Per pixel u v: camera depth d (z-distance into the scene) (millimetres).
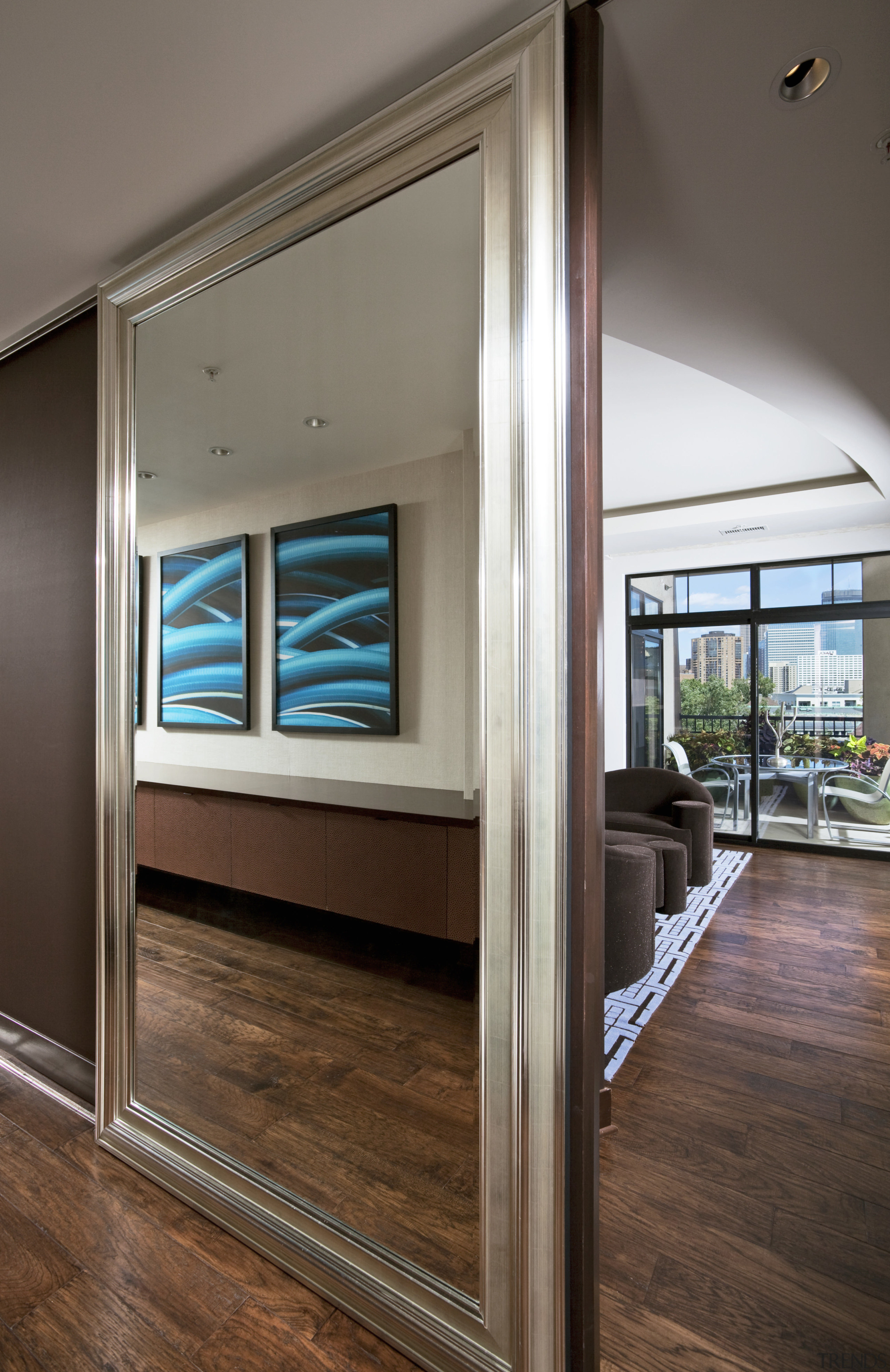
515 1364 1210
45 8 1204
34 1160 1840
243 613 1704
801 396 2943
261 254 1621
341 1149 1470
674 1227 1584
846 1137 1910
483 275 1268
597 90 1191
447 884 1359
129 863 1894
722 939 3475
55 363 2205
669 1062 2311
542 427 1198
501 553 1257
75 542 2135
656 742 6238
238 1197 1592
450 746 1357
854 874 4785
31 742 2258
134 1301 1397
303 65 1322
